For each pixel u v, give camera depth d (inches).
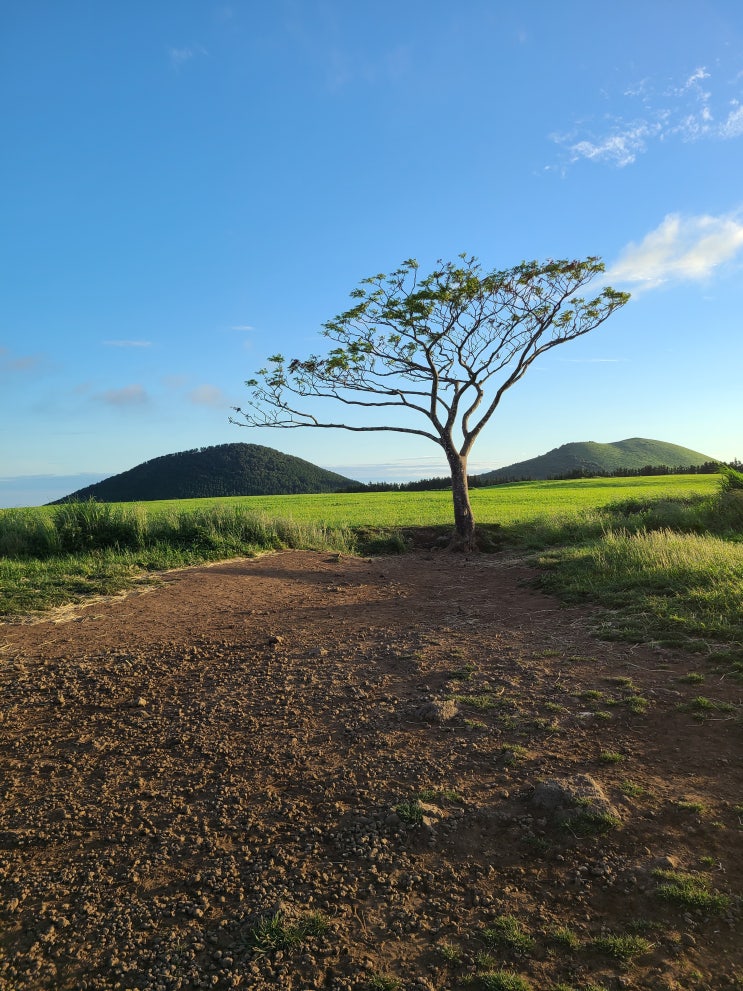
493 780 171.2
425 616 352.5
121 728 214.4
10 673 263.0
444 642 295.9
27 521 577.3
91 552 533.6
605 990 105.5
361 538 723.4
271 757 190.7
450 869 137.2
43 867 143.6
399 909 126.3
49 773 185.6
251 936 120.2
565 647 277.7
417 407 695.1
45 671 266.1
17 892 135.3
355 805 162.9
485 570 517.3
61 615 356.2
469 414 690.2
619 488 1694.1
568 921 121.4
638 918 121.2
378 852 143.2
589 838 144.3
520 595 396.2
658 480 2097.7
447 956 114.0
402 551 685.3
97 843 151.9
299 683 250.7
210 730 211.0
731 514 642.2
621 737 191.8
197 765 187.8
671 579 351.9
